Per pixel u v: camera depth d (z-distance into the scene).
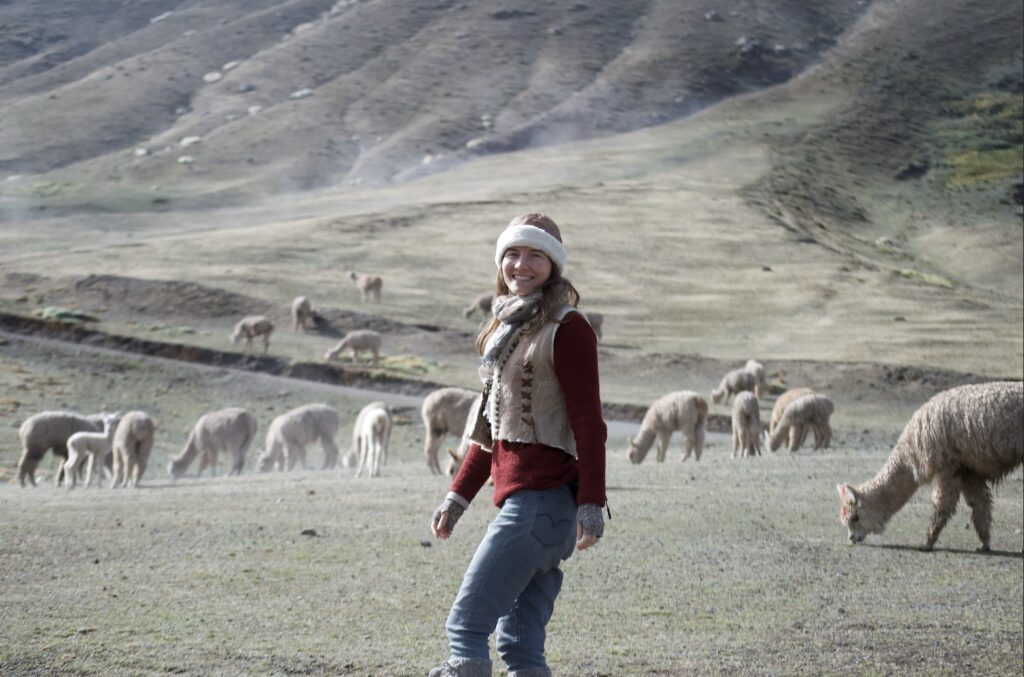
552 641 6.34
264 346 53.47
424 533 10.20
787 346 59.31
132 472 22.30
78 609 6.21
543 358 3.80
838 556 9.89
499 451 3.89
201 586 7.14
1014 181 142.38
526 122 186.25
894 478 10.70
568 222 98.06
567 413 3.82
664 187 120.25
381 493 14.75
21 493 16.22
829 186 137.62
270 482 18.84
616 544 9.96
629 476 17.39
